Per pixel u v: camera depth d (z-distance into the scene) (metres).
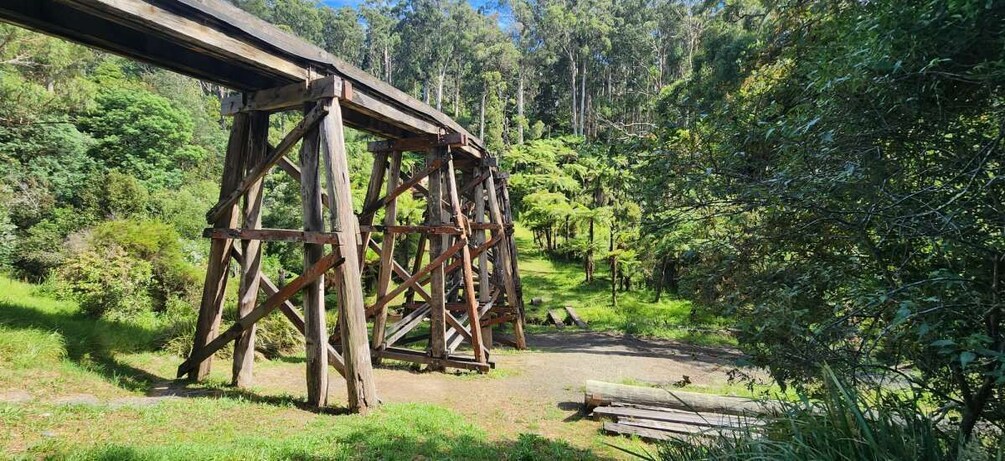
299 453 3.44
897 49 1.80
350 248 4.91
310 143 5.09
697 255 2.87
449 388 6.83
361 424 4.39
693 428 5.34
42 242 10.92
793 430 2.00
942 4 1.62
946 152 1.78
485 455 4.08
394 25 53.44
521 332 10.92
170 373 5.81
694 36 30.92
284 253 17.09
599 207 18.39
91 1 3.31
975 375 1.86
